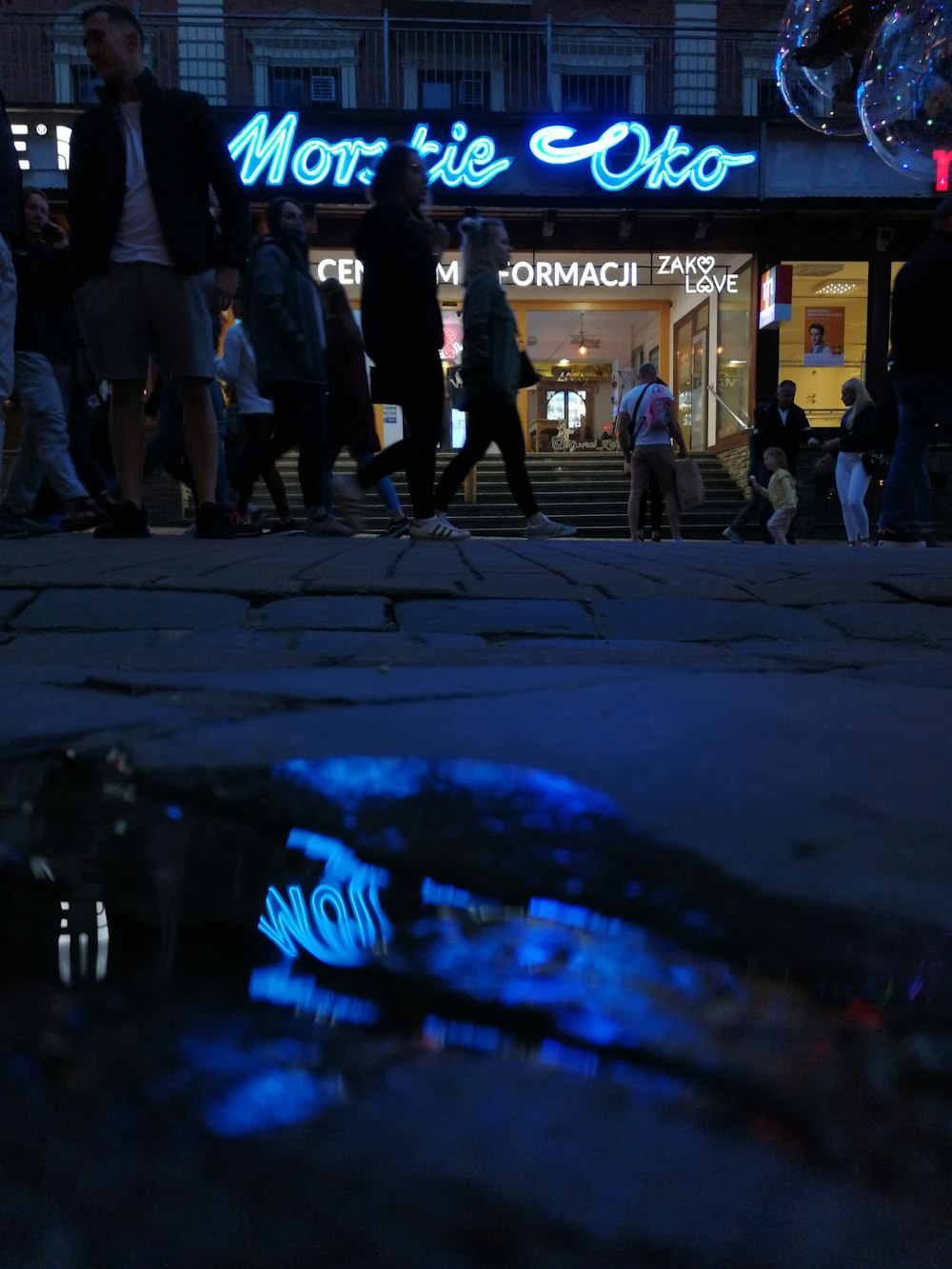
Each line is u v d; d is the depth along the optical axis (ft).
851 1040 1.18
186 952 1.27
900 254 54.85
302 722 3.07
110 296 14.89
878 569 11.76
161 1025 1.09
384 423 60.18
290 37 55.21
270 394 19.34
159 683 4.08
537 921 1.48
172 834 1.85
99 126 14.43
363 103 55.98
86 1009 1.12
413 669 4.59
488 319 19.45
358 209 51.88
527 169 52.54
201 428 16.10
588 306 65.82
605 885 1.67
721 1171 0.97
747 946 1.44
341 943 1.33
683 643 7.34
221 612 8.32
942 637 8.05
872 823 2.14
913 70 15.35
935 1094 1.08
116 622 8.00
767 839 2.01
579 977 1.29
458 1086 1.04
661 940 1.44
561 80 56.44
